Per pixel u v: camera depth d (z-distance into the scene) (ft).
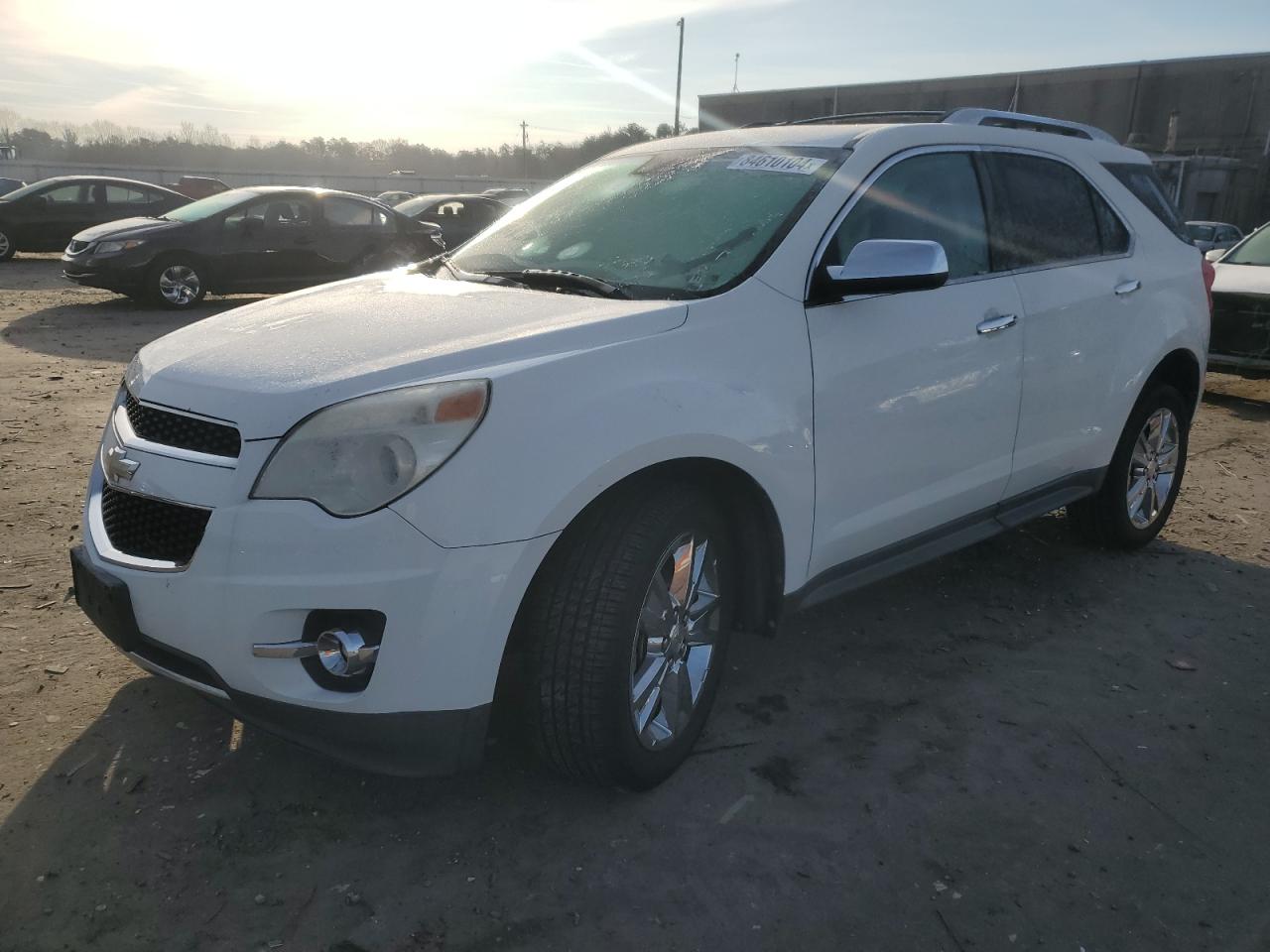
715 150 11.57
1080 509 14.67
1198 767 9.48
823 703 10.44
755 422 8.66
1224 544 15.55
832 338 9.51
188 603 7.41
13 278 48.42
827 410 9.41
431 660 7.20
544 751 8.19
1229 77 123.65
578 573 7.78
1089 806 8.81
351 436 7.16
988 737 9.87
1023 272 11.82
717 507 9.12
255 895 7.43
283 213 40.32
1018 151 12.34
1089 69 132.77
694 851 8.05
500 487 7.23
